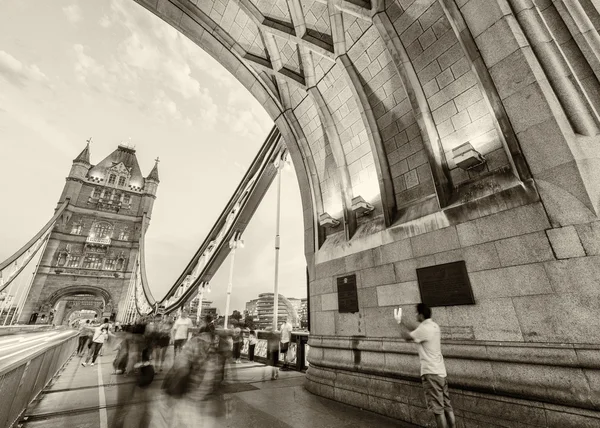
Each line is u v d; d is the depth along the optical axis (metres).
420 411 4.68
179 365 4.54
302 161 9.02
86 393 6.62
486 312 4.32
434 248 5.19
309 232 8.48
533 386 3.72
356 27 6.66
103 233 75.19
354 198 6.96
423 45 5.82
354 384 5.87
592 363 3.30
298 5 7.06
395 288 5.70
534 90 4.07
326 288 7.32
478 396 4.20
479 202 4.69
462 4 4.89
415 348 5.08
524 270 4.03
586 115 3.90
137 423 4.39
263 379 8.25
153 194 86.62
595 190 3.60
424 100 5.79
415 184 6.06
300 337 10.03
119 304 68.44
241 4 7.57
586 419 3.28
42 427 4.35
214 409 5.21
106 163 87.06
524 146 4.17
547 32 4.24
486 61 4.61
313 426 4.52
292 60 8.23
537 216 4.01
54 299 63.34
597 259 3.44
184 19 8.45
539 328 3.78
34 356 4.99
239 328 8.32
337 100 7.73
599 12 4.15
